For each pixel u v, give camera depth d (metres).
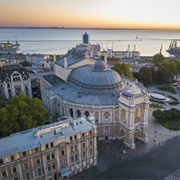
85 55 129.75
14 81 131.88
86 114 98.75
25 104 89.62
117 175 76.62
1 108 86.81
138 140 99.88
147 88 179.88
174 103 143.38
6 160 61.09
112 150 92.06
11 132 81.50
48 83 127.56
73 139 72.75
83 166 79.06
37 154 66.38
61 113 106.94
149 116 125.00
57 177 73.69
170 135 104.12
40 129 69.56
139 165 82.12
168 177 75.88
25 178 66.81
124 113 96.38
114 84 105.31
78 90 107.50
